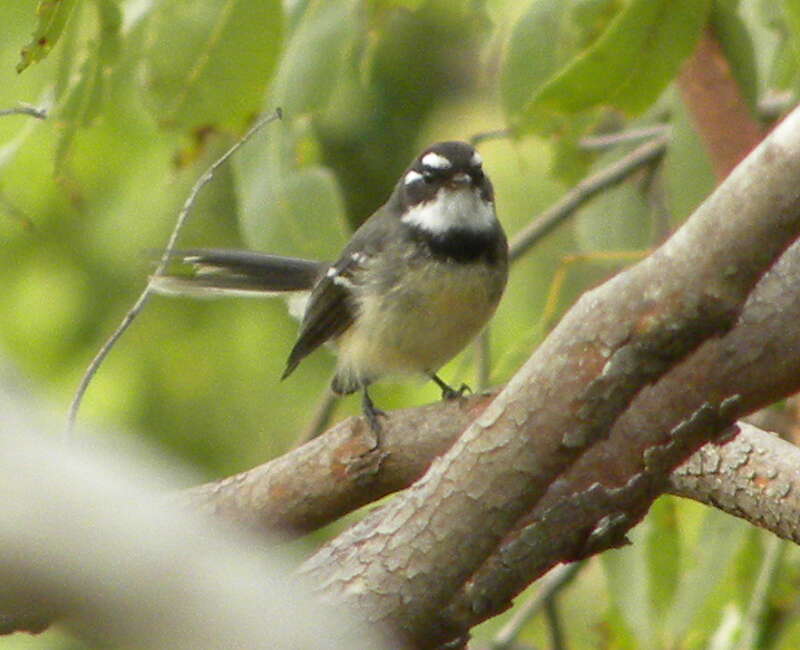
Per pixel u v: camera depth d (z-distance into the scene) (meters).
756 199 4.73
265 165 10.41
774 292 5.55
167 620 2.10
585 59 8.84
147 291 7.58
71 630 2.22
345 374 10.91
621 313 5.16
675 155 11.07
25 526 2.04
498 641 11.30
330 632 2.42
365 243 10.45
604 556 11.06
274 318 15.56
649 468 5.73
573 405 5.34
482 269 10.14
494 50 12.59
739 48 10.59
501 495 5.60
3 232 14.77
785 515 6.94
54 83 9.50
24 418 2.12
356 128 16.34
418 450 7.12
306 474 7.33
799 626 11.55
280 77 10.45
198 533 2.43
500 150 15.62
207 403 15.43
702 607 10.51
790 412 10.79
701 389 5.64
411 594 5.81
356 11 10.54
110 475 2.11
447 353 10.52
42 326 15.20
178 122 9.92
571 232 14.93
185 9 9.67
